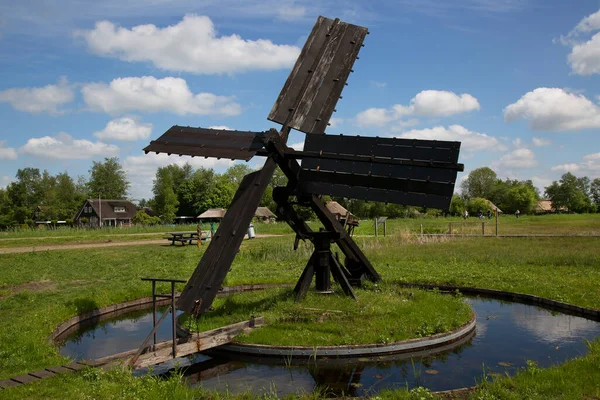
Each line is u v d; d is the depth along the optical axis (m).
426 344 8.24
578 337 8.94
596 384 5.78
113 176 113.69
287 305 9.62
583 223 50.28
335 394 6.45
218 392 6.16
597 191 125.19
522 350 8.25
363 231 39.97
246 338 8.24
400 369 7.40
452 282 14.31
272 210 90.50
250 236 36.06
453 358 7.89
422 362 7.71
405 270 16.73
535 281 13.69
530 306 11.85
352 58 10.37
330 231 10.35
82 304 11.87
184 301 8.00
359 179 8.98
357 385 6.76
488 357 7.91
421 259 19.53
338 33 10.42
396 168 8.61
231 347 8.19
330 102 10.01
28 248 29.20
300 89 9.77
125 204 96.50
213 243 8.47
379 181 8.80
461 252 21.03
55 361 7.45
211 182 99.88
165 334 10.27
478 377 6.96
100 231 45.81
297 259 20.67
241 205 8.69
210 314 9.88
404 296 10.77
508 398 5.48
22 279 16.11
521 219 65.31
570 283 13.19
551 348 8.32
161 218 96.00
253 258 21.42
